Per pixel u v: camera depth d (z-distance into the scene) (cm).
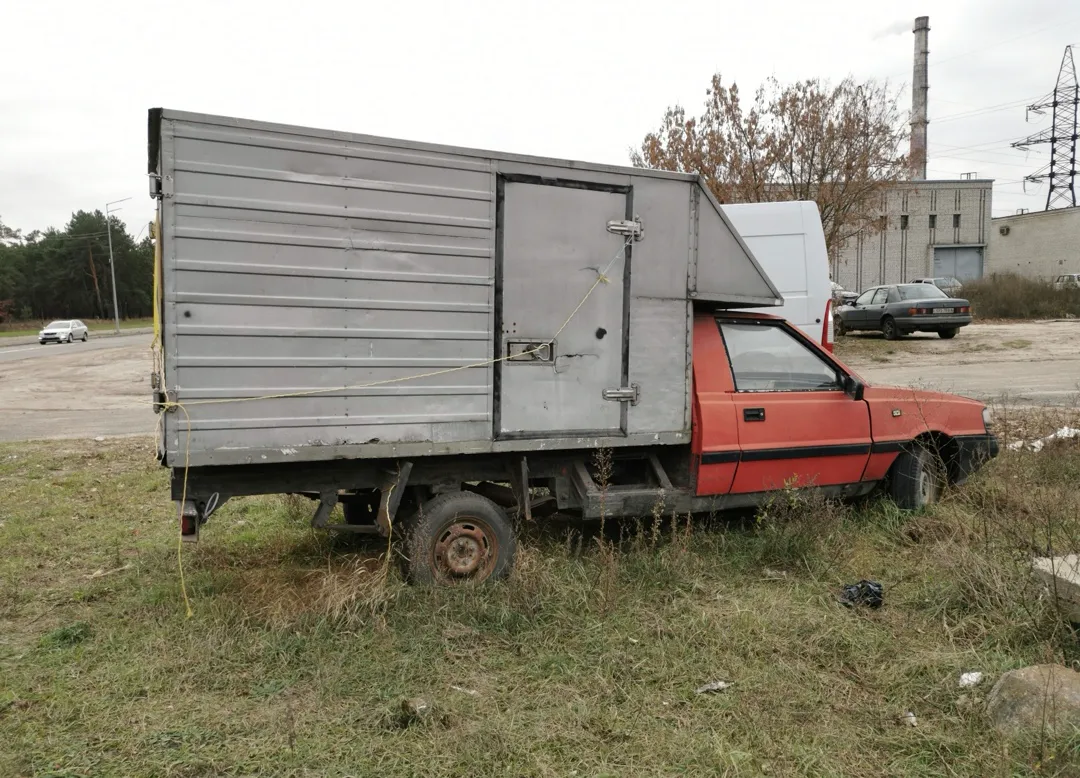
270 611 423
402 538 471
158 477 826
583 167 479
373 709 334
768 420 552
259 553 558
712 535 552
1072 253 4728
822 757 297
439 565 463
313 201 412
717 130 2169
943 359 1794
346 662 376
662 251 511
